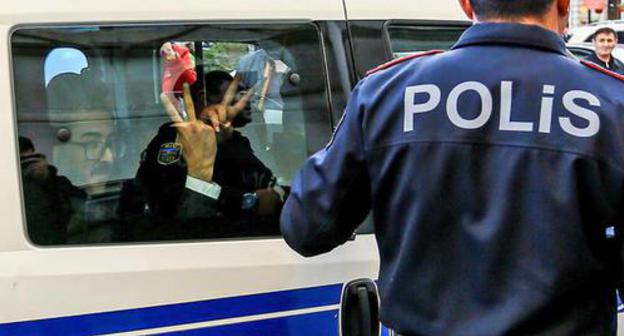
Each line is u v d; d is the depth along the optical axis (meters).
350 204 1.54
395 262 1.49
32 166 1.98
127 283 2.00
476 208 1.38
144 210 2.09
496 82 1.39
